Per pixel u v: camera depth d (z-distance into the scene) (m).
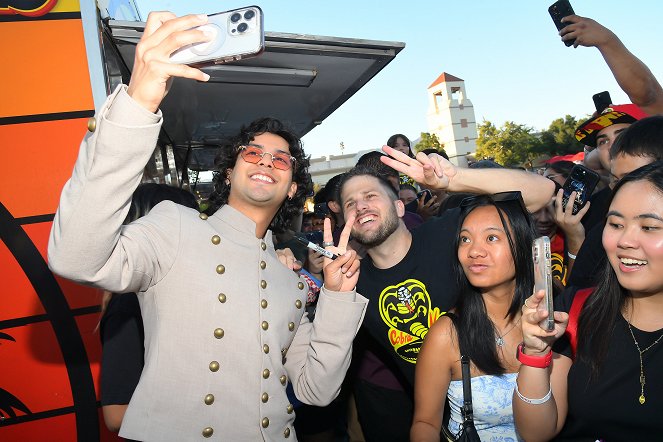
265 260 1.83
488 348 2.07
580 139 3.31
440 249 2.63
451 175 2.17
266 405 1.66
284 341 1.81
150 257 1.56
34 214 2.39
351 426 3.87
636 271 1.59
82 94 2.43
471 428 2.01
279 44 3.06
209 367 1.58
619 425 1.69
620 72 2.81
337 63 3.43
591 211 3.25
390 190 2.72
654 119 2.21
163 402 1.54
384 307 2.69
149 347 1.60
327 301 1.88
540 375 1.71
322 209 5.02
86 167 1.25
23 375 2.39
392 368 3.05
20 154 2.38
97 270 1.35
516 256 2.08
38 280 2.39
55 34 2.42
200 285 1.62
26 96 2.39
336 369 1.87
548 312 1.57
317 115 4.99
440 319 2.19
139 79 1.27
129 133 1.24
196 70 1.27
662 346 1.64
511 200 2.10
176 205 1.78
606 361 1.72
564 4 2.97
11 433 2.39
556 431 1.81
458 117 68.25
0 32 2.38
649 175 1.60
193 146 6.32
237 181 1.84
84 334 2.44
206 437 1.56
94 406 2.45
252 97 4.21
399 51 3.30
